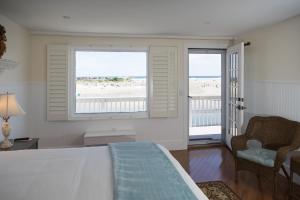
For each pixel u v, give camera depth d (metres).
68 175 1.64
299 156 2.55
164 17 3.20
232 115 4.44
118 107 4.66
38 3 2.62
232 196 2.77
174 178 1.58
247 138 3.27
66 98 4.20
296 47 3.11
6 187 1.45
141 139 4.55
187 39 4.57
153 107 4.48
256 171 2.89
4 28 2.85
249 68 4.16
